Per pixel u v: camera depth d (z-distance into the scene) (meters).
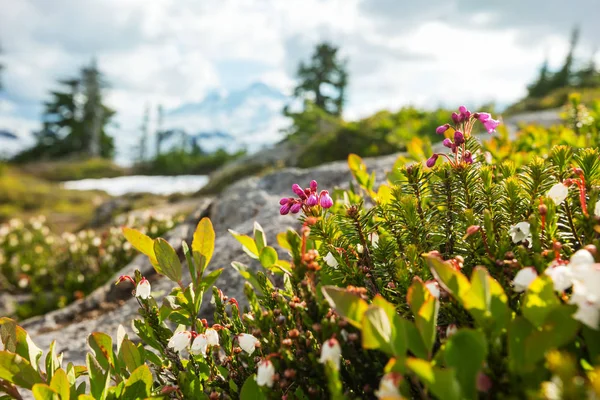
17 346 0.17
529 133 0.42
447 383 0.10
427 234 0.18
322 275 0.17
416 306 0.12
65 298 0.67
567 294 0.14
